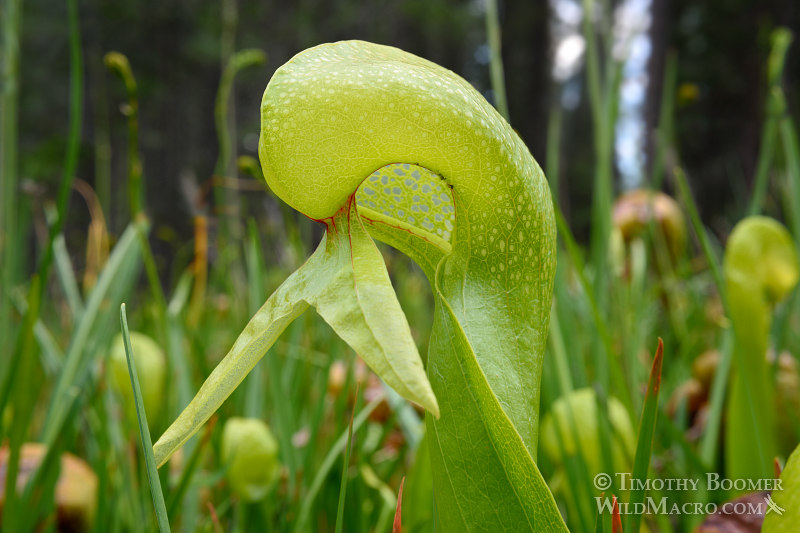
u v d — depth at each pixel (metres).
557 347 0.35
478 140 0.20
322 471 0.34
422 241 0.22
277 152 0.20
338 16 4.29
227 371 0.20
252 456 0.35
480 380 0.20
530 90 4.07
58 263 0.55
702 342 0.71
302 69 0.20
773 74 0.46
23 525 0.31
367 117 0.20
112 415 0.39
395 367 0.18
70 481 0.34
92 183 3.33
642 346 0.65
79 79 0.37
